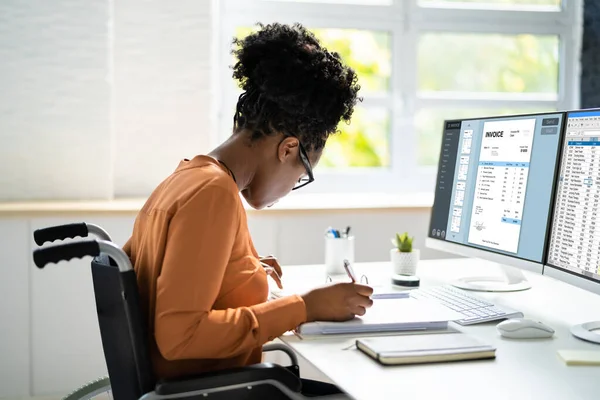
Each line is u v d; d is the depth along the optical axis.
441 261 2.20
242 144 1.37
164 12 2.72
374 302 1.53
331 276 1.92
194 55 2.75
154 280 1.21
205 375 1.14
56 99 2.62
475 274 1.97
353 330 1.33
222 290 1.26
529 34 3.17
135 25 2.71
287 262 2.55
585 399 1.00
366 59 3.06
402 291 1.70
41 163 2.63
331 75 1.33
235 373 1.15
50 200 2.64
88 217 2.39
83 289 2.42
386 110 3.08
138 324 1.14
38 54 2.59
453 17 3.10
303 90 1.30
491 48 3.16
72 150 2.64
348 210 2.57
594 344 1.29
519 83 3.19
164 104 2.75
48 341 2.41
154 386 1.15
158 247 1.21
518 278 1.83
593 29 3.15
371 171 3.08
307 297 1.33
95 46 2.62
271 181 1.40
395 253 1.92
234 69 1.38
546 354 1.23
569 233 1.45
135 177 2.78
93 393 1.48
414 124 3.10
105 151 2.66
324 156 3.04
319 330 1.32
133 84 2.73
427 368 1.14
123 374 1.25
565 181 1.48
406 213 2.63
